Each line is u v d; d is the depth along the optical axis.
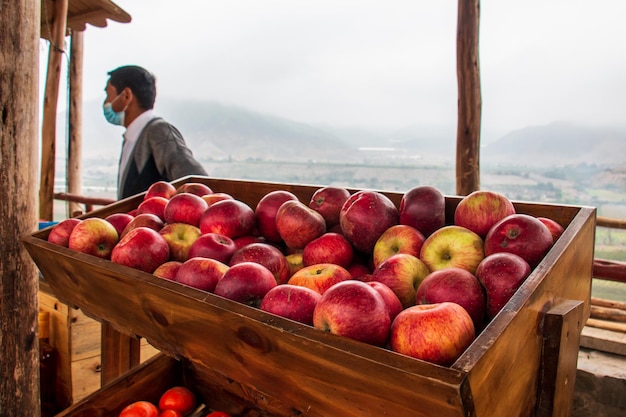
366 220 1.20
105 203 4.16
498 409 0.70
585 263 1.06
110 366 1.83
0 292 1.67
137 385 1.61
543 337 0.84
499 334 0.66
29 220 1.71
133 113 3.04
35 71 1.68
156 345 1.13
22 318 1.72
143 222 1.43
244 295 0.98
